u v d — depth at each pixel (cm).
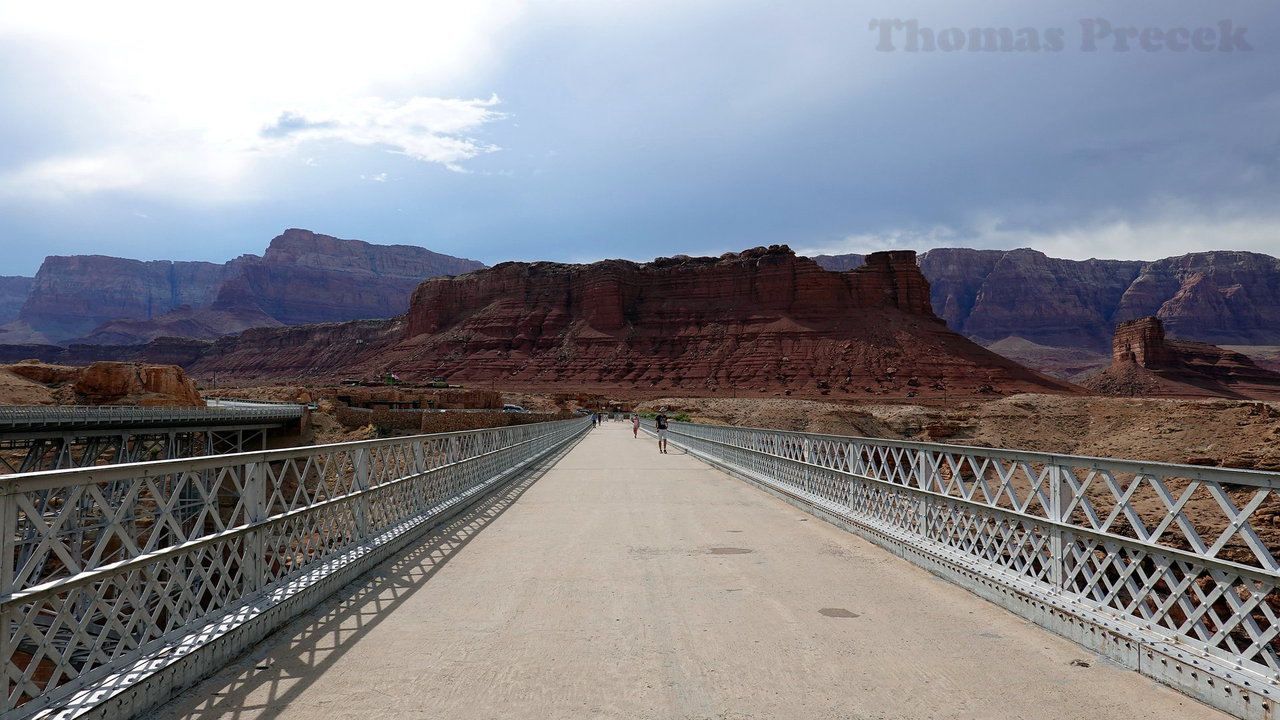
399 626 546
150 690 388
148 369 6594
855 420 8638
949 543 718
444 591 652
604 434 5509
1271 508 1669
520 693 416
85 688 362
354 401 8481
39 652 338
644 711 391
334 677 441
